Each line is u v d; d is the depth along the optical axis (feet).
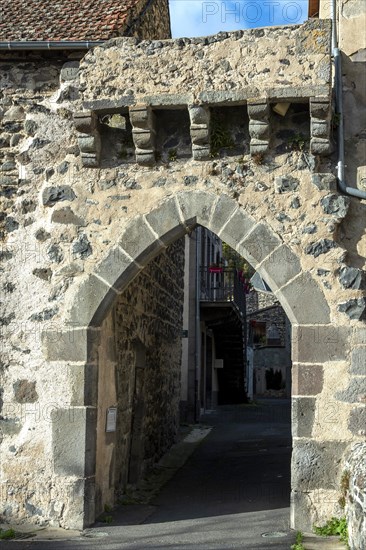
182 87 24.13
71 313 25.04
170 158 25.03
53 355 24.97
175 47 24.41
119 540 22.17
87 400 24.64
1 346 25.43
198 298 61.77
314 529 22.18
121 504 28.04
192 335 60.29
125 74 24.62
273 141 24.29
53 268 25.45
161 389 40.86
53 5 29.01
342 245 23.75
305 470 22.57
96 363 25.22
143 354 34.60
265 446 43.78
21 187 26.14
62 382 24.79
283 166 24.12
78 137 25.16
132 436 32.96
